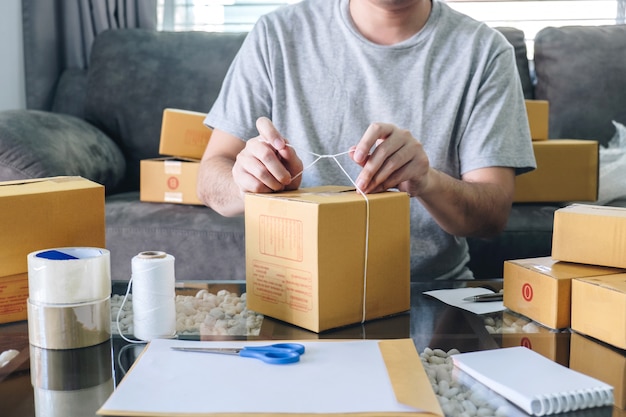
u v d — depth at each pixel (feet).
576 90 7.56
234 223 6.13
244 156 3.18
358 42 4.65
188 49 8.07
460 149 4.67
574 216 2.88
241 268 6.06
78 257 2.70
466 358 2.29
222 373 2.14
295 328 2.77
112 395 1.96
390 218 2.89
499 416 1.91
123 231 6.12
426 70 4.61
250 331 2.72
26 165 5.96
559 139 7.47
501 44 4.74
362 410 1.85
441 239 4.66
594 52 7.66
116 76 7.95
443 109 4.60
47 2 8.80
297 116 4.68
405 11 4.55
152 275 2.57
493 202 4.28
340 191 3.06
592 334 2.60
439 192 3.84
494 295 3.19
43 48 8.84
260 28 4.85
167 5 9.45
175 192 6.62
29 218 2.89
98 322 2.58
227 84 5.00
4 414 1.98
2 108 8.75
